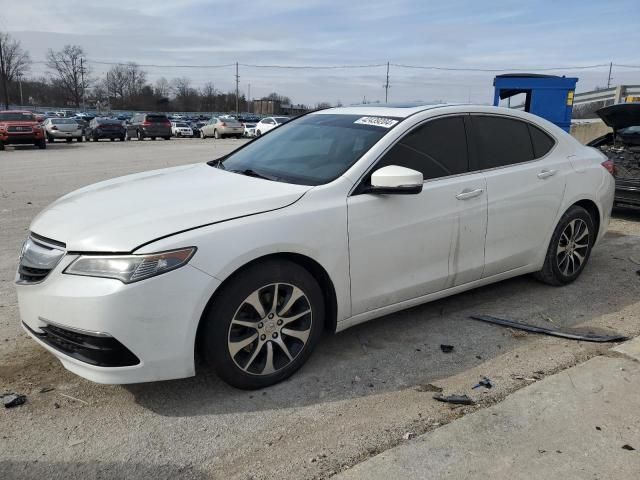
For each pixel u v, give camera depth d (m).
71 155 20.70
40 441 2.78
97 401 3.14
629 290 4.97
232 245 2.95
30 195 10.31
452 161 4.01
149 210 3.08
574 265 5.06
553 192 4.61
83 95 103.19
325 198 3.36
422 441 2.74
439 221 3.83
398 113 4.02
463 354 3.74
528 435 2.79
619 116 8.48
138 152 22.52
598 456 2.62
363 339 3.95
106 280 2.76
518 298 4.75
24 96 105.25
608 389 3.20
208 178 3.76
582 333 4.06
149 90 113.69
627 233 7.18
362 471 2.54
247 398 3.18
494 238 4.24
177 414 3.02
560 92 11.66
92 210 3.19
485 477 2.49
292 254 3.22
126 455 2.69
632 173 7.71
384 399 3.18
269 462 2.63
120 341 2.77
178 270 2.82
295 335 3.32
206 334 3.01
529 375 3.44
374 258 3.55
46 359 3.59
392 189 3.36
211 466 2.61
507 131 4.45
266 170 3.84
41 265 2.98
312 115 4.63
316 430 2.88
